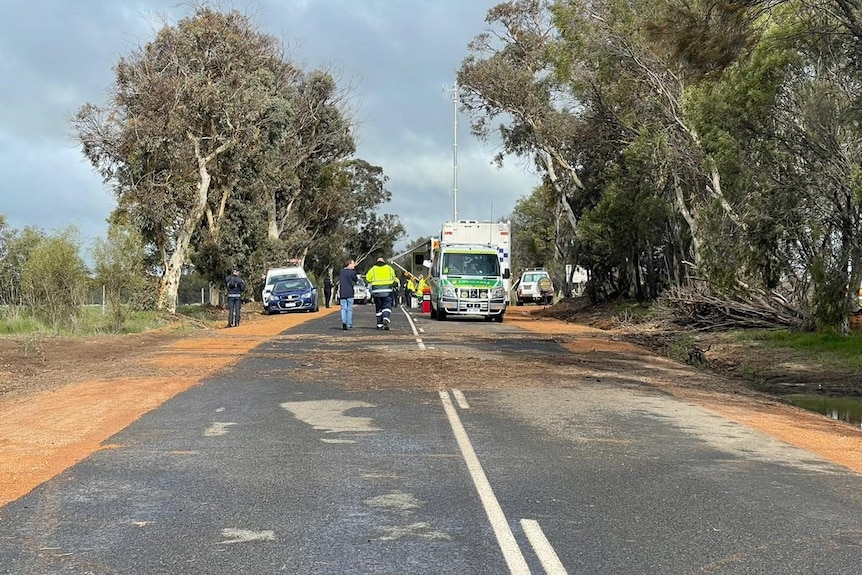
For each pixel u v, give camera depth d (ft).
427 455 30.37
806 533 21.70
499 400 43.24
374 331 89.40
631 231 118.01
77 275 88.79
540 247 275.39
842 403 50.16
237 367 56.34
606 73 105.09
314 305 141.69
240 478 26.91
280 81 165.58
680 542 20.85
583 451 31.48
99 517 22.70
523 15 143.64
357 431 34.78
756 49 63.31
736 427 37.63
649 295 128.47
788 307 85.10
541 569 18.80
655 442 33.53
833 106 66.44
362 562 19.19
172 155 112.68
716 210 77.92
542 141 142.72
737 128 71.10
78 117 109.91
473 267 109.70
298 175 186.91
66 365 60.39
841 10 56.95
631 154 102.83
